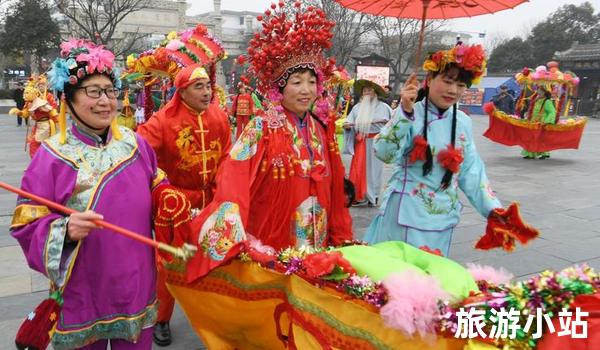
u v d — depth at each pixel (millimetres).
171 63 4250
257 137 2986
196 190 4012
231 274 2961
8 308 4062
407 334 2154
